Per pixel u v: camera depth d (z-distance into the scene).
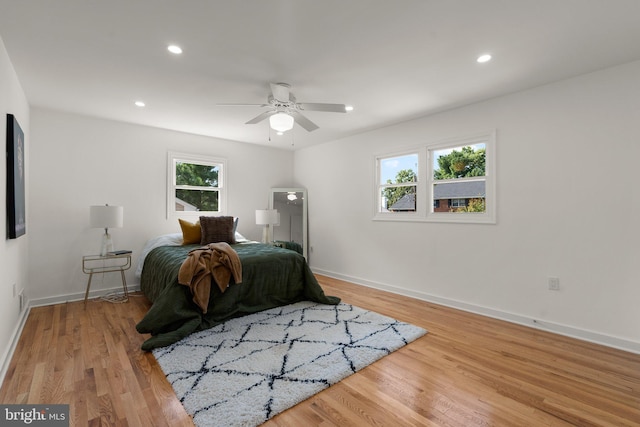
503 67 2.45
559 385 1.86
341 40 2.07
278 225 5.48
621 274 2.40
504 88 2.86
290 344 2.38
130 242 4.04
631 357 2.24
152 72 2.53
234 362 2.09
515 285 2.96
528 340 2.53
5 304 2.11
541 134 2.80
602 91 2.48
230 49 2.18
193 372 1.95
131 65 2.41
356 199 4.61
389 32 1.98
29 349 2.29
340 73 2.55
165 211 4.33
